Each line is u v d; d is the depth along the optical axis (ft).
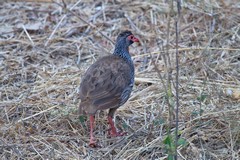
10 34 59.52
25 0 63.36
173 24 59.62
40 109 49.08
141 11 62.08
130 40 48.16
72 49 57.41
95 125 47.39
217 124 46.26
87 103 43.83
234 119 45.68
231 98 49.44
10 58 55.88
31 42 58.03
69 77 53.06
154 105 49.26
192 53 55.83
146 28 59.93
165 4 62.44
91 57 56.29
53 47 57.47
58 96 51.03
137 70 54.29
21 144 45.19
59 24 60.59
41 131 46.83
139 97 50.70
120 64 46.32
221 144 44.57
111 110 45.83
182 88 50.75
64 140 45.75
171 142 40.55
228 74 53.11
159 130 46.14
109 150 44.39
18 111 49.14
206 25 59.47
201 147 44.21
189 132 45.55
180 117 47.32
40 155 44.06
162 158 43.01
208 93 50.06
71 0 63.62
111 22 60.80
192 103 49.14
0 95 51.03
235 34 57.82
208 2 61.72
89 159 43.75
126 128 46.91
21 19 61.52
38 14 62.28
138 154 43.62
